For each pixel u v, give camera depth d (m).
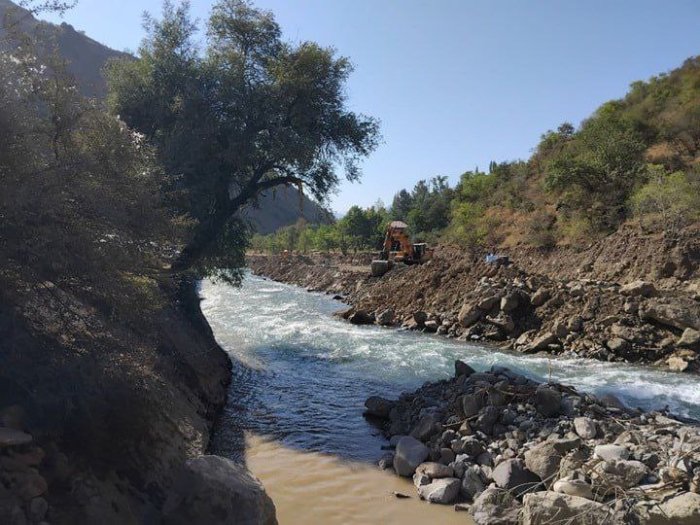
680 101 41.97
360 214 77.25
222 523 5.18
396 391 13.76
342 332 23.78
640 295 19.59
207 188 15.20
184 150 14.77
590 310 19.98
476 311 22.75
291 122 16.78
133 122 16.25
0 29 5.67
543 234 36.81
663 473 6.31
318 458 9.17
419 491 7.68
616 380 14.84
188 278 14.31
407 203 102.31
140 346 6.28
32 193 5.12
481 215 54.59
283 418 11.41
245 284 54.44
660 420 8.91
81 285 5.65
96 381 5.76
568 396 9.50
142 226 6.28
